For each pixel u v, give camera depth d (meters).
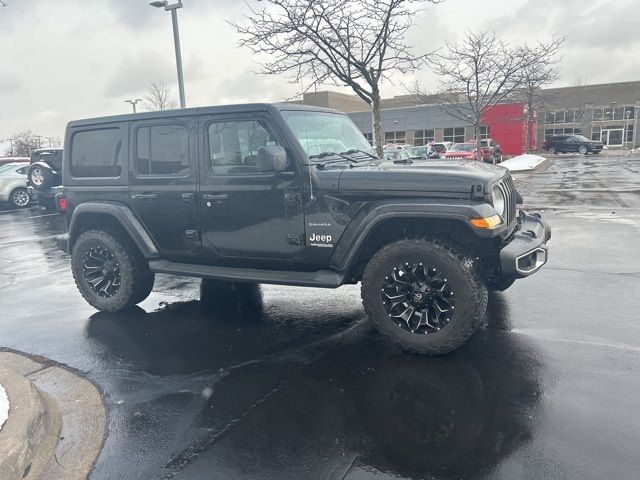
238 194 4.64
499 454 2.81
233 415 3.39
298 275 4.54
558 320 4.72
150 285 5.66
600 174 21.92
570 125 57.19
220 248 4.86
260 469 2.82
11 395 3.41
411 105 59.75
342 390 3.64
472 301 3.87
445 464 2.76
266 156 4.06
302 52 10.87
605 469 2.65
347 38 10.48
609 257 7.00
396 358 4.12
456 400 3.41
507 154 46.31
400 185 4.00
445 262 3.89
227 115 4.64
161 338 4.83
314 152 4.55
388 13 10.34
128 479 2.81
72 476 2.86
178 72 14.31
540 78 19.66
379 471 2.74
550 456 2.77
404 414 3.28
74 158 5.61
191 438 3.16
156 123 5.01
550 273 6.28
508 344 4.23
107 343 4.77
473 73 19.97
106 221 5.61
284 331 4.86
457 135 50.94
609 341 4.21
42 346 4.77
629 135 56.03
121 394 3.78
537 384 3.55
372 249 4.46
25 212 17.61
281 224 4.50
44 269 8.23
